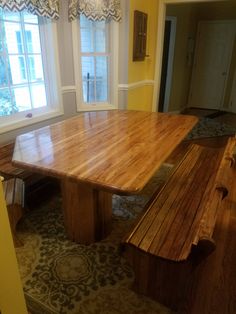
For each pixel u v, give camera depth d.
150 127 2.04
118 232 1.90
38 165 1.33
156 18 3.71
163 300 1.34
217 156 2.14
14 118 2.61
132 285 1.44
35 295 1.40
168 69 5.17
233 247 1.74
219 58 5.67
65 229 1.88
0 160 2.06
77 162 1.37
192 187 1.62
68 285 1.46
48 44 2.82
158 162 1.37
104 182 1.16
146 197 2.36
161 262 1.22
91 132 1.90
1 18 2.33
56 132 1.90
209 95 6.05
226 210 2.13
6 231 0.72
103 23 3.19
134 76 3.66
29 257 1.66
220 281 1.48
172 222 1.29
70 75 3.13
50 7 2.52
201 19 5.57
